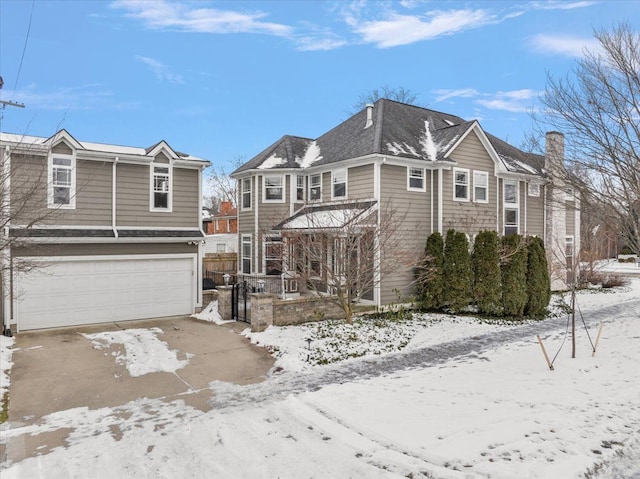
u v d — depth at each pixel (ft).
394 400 24.12
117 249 46.88
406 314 49.24
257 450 18.43
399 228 54.49
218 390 27.30
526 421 20.54
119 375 29.96
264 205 67.15
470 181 60.80
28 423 22.30
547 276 52.44
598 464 16.71
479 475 15.87
